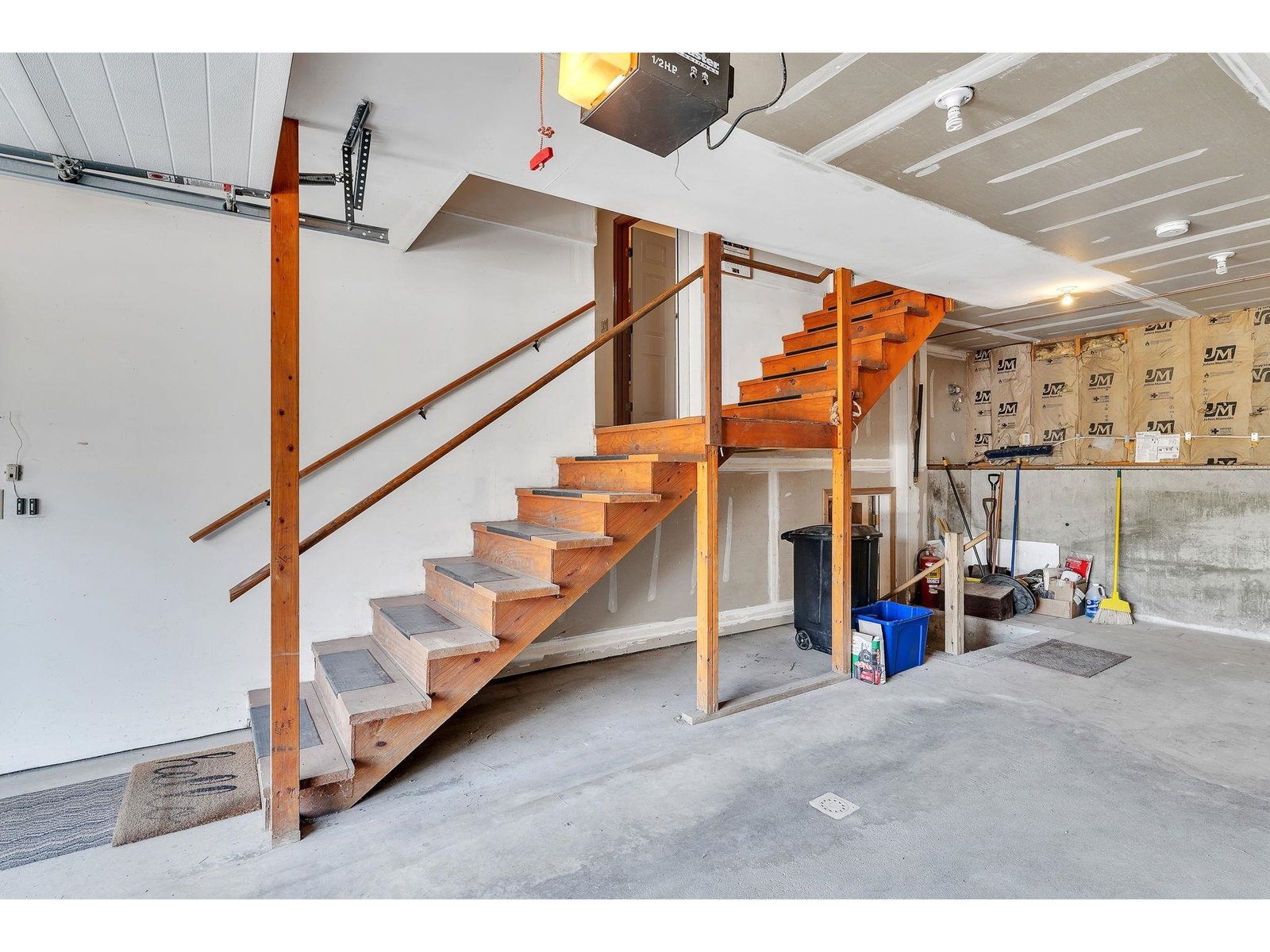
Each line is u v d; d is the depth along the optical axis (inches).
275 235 81.7
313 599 126.6
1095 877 73.9
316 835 84.0
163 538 110.9
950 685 139.6
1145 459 211.2
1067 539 227.0
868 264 146.3
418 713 97.0
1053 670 150.2
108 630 107.0
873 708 126.0
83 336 104.7
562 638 159.9
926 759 103.7
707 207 114.0
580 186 105.7
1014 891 71.6
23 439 100.5
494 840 81.8
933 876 74.1
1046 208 115.6
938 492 258.1
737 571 195.0
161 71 61.1
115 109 67.9
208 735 114.7
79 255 104.3
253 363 118.3
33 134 73.4
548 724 121.3
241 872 75.6
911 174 102.0
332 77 73.5
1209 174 102.5
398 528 135.2
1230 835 82.4
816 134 90.1
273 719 81.8
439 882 73.4
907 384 236.5
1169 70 76.0
